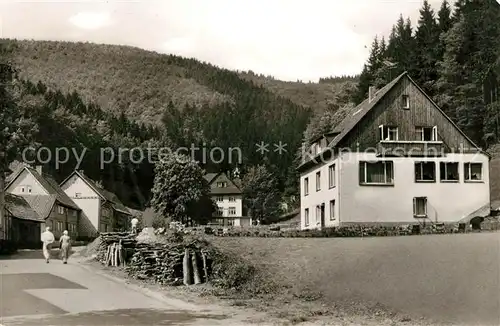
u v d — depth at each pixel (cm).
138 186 12731
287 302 2109
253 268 2523
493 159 6744
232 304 2095
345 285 2197
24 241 6700
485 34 8031
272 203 13162
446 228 4006
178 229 3406
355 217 4688
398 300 1961
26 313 1888
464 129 7600
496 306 1791
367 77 8975
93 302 2111
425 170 4831
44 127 11544
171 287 2500
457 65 7950
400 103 4912
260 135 15625
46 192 8275
